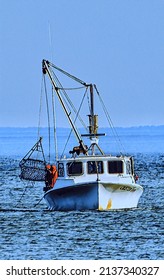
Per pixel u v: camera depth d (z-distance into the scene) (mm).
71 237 126188
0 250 118250
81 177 146125
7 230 132375
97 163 146500
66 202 147125
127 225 134875
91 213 144875
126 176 147250
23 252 117000
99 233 128875
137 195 150500
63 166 146875
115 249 118188
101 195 144875
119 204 147625
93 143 150875
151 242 122375
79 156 147375
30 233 129750
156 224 135875
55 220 139625
